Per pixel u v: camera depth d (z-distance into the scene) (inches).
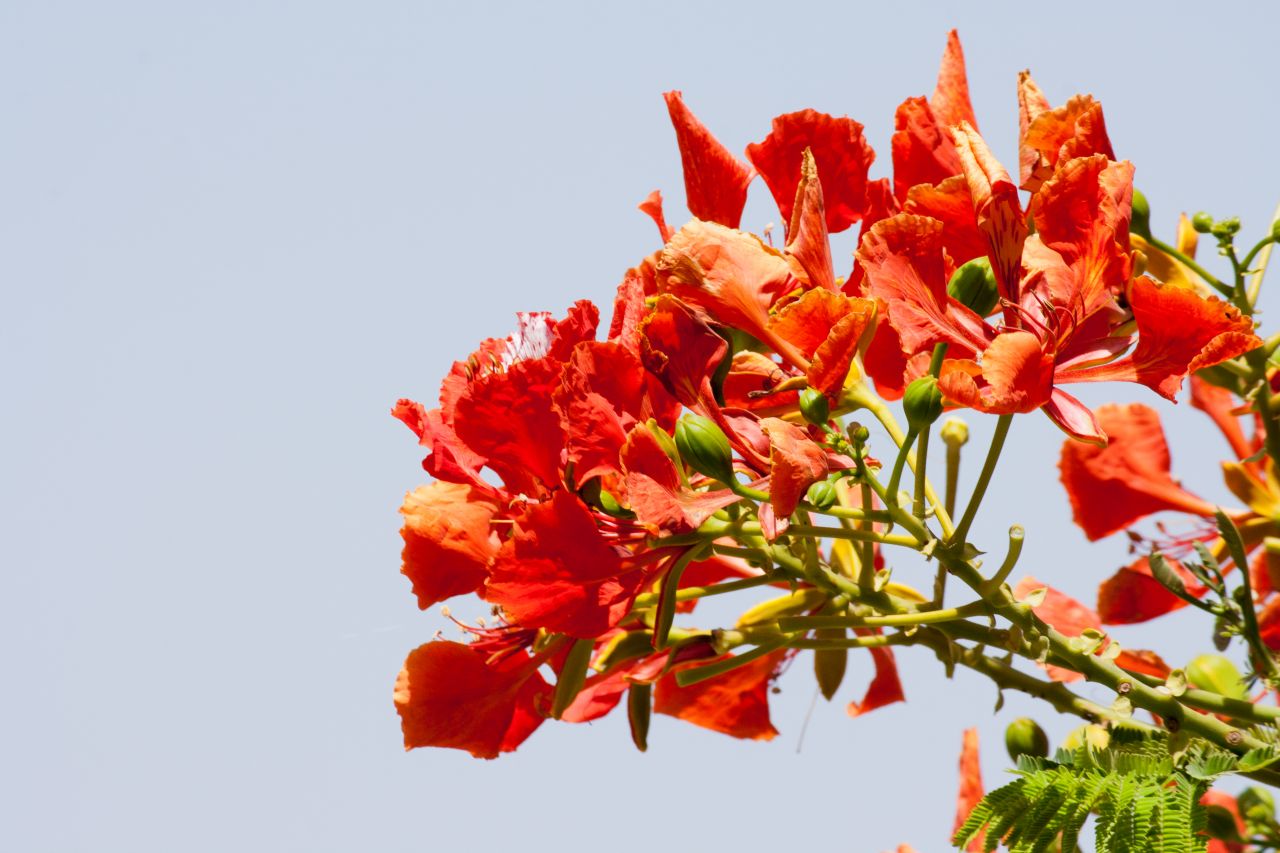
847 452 61.4
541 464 62.1
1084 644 62.3
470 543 62.6
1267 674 63.2
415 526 62.7
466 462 62.9
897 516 61.9
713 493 61.6
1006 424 61.5
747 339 63.1
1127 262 61.4
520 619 61.1
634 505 60.9
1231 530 63.6
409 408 63.1
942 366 61.8
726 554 62.4
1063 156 62.3
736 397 63.4
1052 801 61.0
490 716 63.2
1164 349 61.0
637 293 62.4
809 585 64.1
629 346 62.1
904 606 63.0
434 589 62.7
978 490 61.7
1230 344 60.4
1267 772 61.3
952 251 63.3
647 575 61.6
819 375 61.0
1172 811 60.2
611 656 63.4
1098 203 61.4
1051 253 61.9
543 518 60.9
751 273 61.8
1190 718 61.9
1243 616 63.4
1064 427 61.1
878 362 63.6
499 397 61.7
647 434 61.1
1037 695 62.9
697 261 61.8
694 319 61.8
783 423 60.7
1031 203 61.7
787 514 60.4
